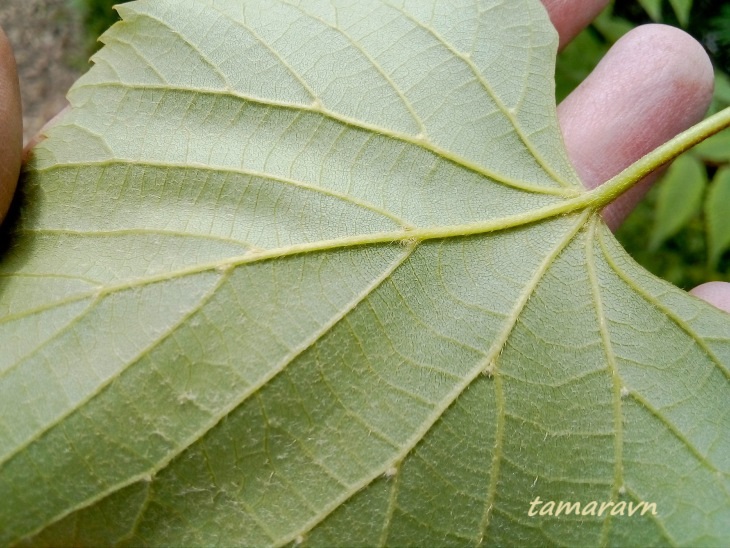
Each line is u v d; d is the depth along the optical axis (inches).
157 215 6.2
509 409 6.1
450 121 6.3
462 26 6.5
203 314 5.9
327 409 6.0
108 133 6.3
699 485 6.1
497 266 6.2
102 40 6.4
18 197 6.3
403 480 6.0
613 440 6.1
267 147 6.2
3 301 6.0
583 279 6.3
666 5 11.1
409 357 6.1
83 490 5.9
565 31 8.1
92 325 5.9
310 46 6.4
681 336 6.3
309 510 6.0
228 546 5.9
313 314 6.0
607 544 6.1
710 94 7.7
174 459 5.9
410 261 6.1
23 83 11.7
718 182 8.5
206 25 6.4
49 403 5.9
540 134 6.4
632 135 7.7
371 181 6.2
